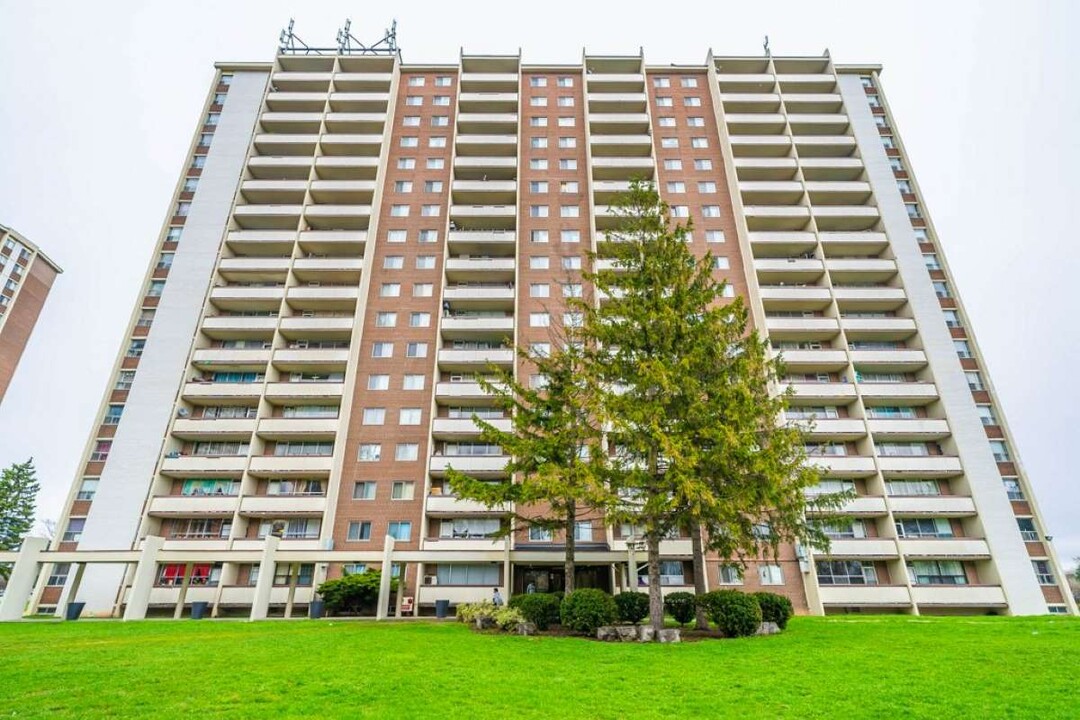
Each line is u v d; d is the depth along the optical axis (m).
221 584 34.66
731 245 46.47
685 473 16.78
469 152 51.28
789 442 19.42
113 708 9.08
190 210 47.12
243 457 38.94
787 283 46.06
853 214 47.06
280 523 37.69
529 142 52.22
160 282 45.34
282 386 40.91
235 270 44.78
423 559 31.77
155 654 14.03
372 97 52.19
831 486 38.59
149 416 40.31
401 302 44.91
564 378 22.16
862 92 53.22
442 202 49.06
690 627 19.62
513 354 41.62
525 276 45.78
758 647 14.77
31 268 75.50
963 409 40.12
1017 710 8.91
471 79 53.84
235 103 51.91
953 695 9.81
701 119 52.94
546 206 48.88
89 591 35.44
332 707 9.13
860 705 9.33
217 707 9.13
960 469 38.28
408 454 39.72
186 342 42.66
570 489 18.03
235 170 48.91
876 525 38.03
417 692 10.10
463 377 42.91
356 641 16.28
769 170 49.06
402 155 51.28
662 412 17.39
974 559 36.31
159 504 37.47
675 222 47.41
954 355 41.94
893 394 40.53
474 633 18.47
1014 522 36.88
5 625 23.09
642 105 53.22
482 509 36.81
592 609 17.48
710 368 19.09
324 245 46.56
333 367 42.44
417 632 18.75
